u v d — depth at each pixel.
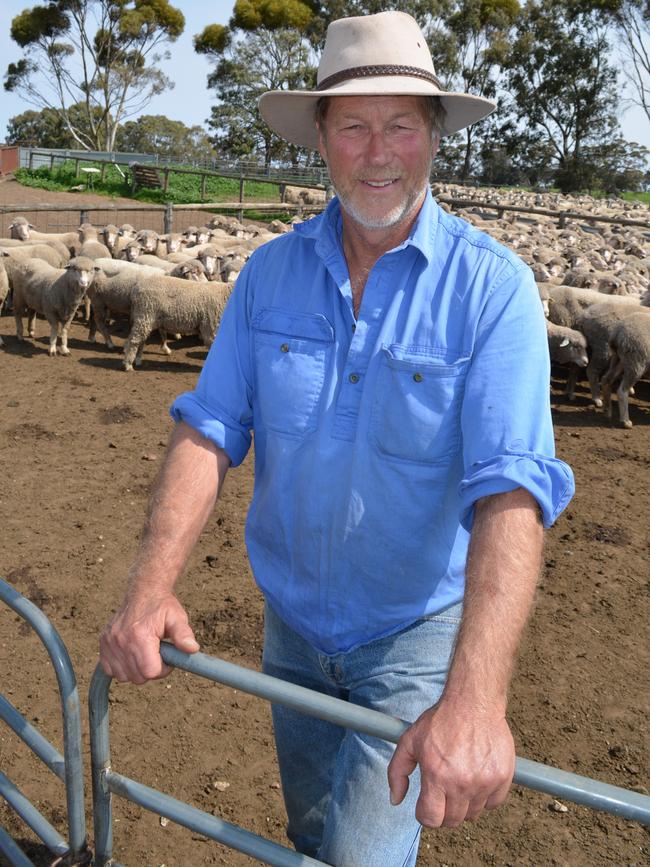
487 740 1.23
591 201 37.47
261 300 1.90
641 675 3.91
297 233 1.92
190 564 4.77
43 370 8.77
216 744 3.39
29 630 4.05
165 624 1.58
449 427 1.69
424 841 2.94
